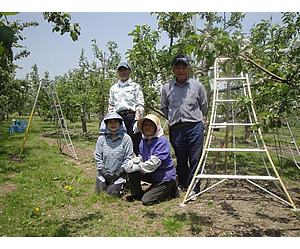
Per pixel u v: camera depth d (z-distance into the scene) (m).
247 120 10.33
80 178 5.02
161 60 5.71
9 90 11.33
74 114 14.16
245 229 2.92
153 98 6.34
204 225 3.03
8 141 11.15
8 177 5.20
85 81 13.01
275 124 3.07
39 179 5.00
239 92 7.31
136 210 3.57
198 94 4.08
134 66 6.07
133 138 5.07
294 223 3.07
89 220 3.24
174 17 3.13
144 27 5.81
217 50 2.34
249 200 3.86
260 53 4.62
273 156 7.68
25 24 9.10
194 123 4.06
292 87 2.93
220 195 4.12
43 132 16.38
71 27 2.92
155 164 3.70
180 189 4.41
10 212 3.41
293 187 4.62
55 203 3.75
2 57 1.45
